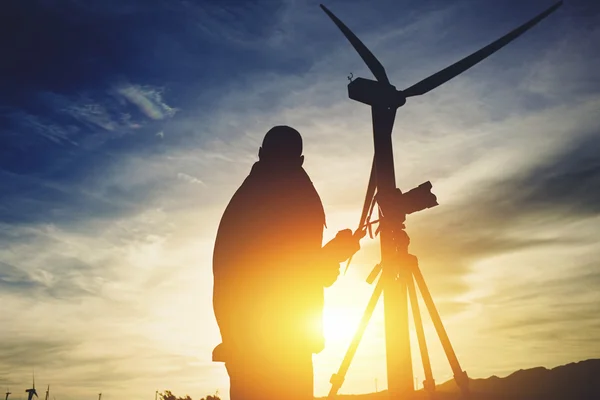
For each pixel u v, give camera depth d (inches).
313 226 170.4
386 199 228.5
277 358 161.6
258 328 163.2
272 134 179.0
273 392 160.4
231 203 174.4
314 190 177.2
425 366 219.6
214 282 170.7
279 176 172.9
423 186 225.6
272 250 165.6
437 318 219.0
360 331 224.5
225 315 166.6
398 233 226.7
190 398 668.1
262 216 167.5
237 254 166.7
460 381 211.9
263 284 164.7
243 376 162.7
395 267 226.5
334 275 173.6
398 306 224.5
